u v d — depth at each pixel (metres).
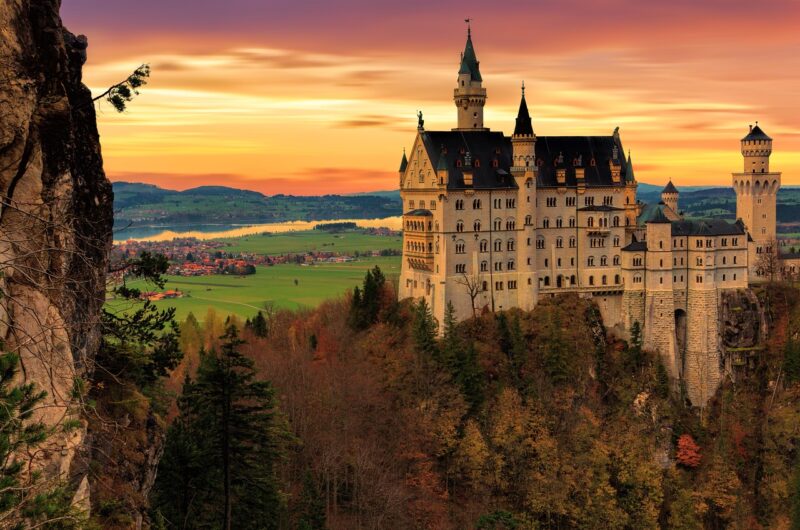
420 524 154.25
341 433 163.62
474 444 171.75
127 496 60.81
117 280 65.94
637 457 186.00
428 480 165.62
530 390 192.88
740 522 192.38
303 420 156.75
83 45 62.31
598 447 181.62
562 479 175.12
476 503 166.88
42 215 51.66
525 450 177.38
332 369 184.88
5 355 37.94
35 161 51.53
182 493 86.69
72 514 39.41
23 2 51.94
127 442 62.88
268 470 97.12
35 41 53.16
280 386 164.38
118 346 66.12
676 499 192.62
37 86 52.75
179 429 89.00
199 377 91.12
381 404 178.75
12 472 36.97
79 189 58.31
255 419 87.81
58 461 47.94
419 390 183.12
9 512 35.09
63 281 51.03
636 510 179.88
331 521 141.12
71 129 56.19
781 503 199.25
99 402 62.09
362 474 150.12
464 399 182.50
